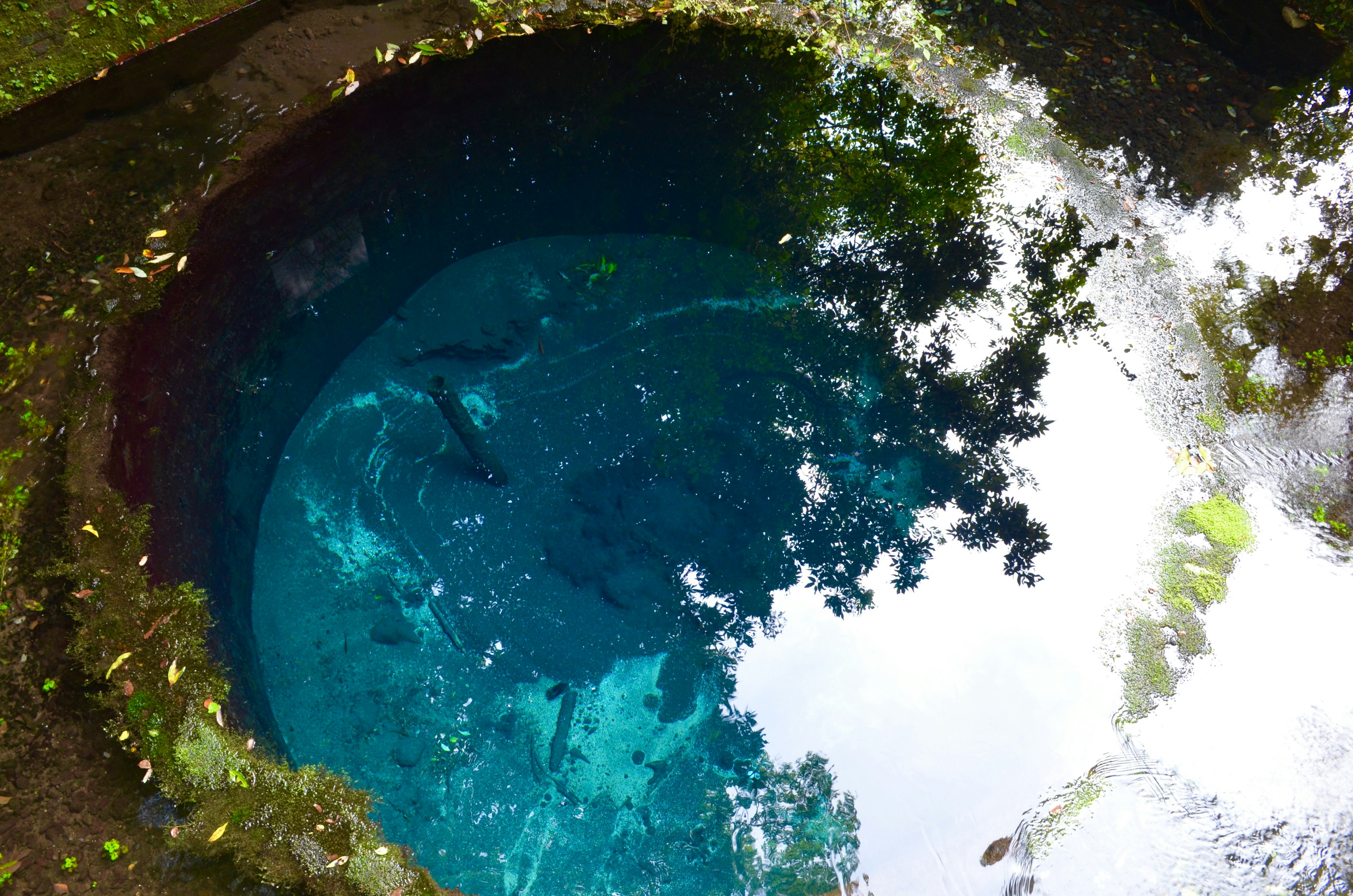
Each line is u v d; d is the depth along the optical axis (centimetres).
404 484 632
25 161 532
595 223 739
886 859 443
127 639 389
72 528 411
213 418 554
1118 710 455
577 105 644
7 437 439
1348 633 463
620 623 570
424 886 339
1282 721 439
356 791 364
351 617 572
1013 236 612
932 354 634
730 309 713
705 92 648
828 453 626
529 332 704
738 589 576
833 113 647
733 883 457
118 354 467
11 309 478
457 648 562
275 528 609
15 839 350
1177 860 404
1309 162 622
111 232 509
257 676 518
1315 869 397
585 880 466
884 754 480
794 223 709
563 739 522
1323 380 536
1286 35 646
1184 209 597
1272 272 577
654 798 497
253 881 344
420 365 689
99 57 569
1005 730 467
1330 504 500
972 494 575
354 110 564
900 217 661
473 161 654
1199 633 470
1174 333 553
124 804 358
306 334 639
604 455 644
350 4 595
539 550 604
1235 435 523
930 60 632
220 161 529
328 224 610
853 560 572
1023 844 423
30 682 382
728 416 656
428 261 706
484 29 575
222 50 574
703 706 531
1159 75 660
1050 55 661
